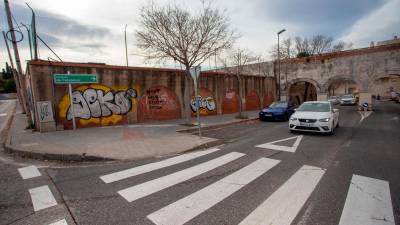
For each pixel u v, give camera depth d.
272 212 3.34
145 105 14.44
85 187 4.37
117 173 5.17
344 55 25.36
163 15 12.47
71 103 11.00
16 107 28.58
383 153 6.58
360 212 3.30
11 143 8.04
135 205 3.61
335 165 5.48
